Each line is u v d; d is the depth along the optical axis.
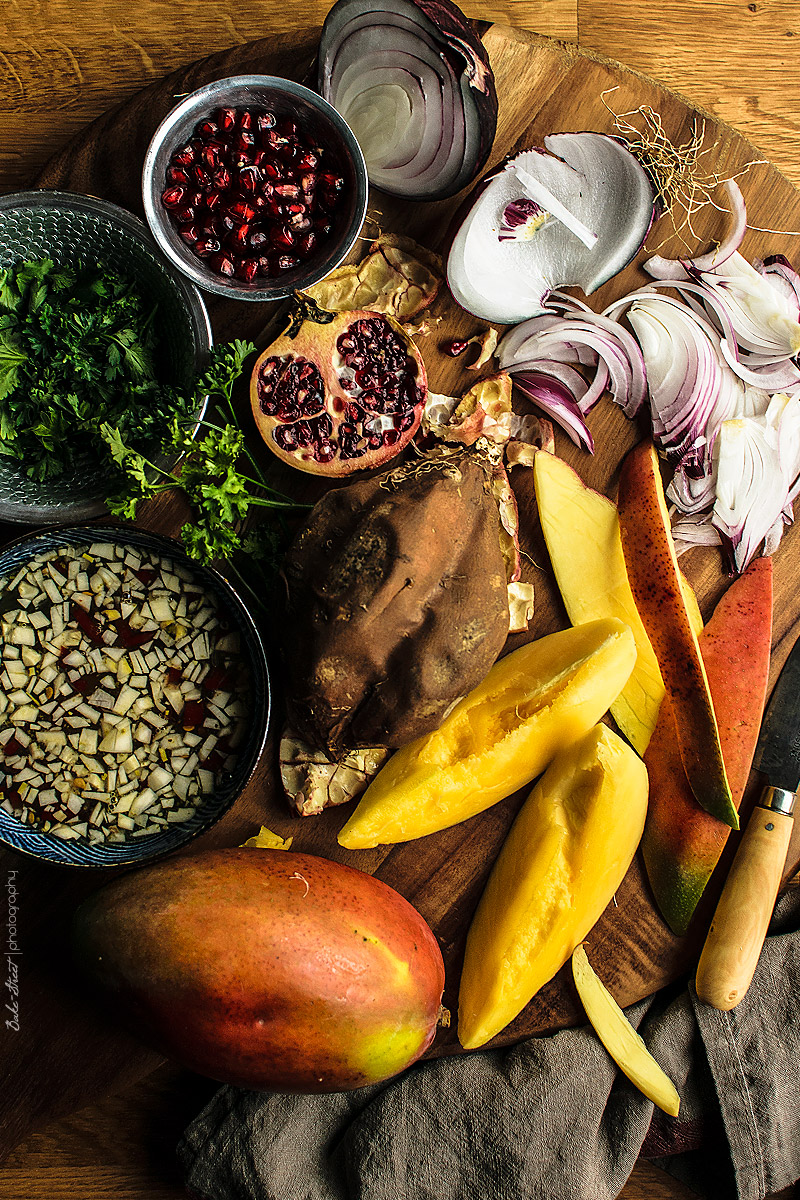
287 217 1.35
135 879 1.24
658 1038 1.53
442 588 1.25
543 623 1.53
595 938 1.53
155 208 1.29
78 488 1.35
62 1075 1.40
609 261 1.50
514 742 1.43
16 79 1.51
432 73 1.34
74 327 1.29
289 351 1.35
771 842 1.52
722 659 1.55
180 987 1.18
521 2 1.65
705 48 1.69
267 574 1.43
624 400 1.54
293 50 1.39
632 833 1.45
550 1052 1.47
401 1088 1.46
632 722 1.55
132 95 1.41
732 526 1.55
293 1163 1.44
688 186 1.52
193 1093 1.52
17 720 1.37
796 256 1.57
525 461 1.50
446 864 1.50
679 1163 1.58
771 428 1.55
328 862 1.34
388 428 1.40
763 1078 1.53
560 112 1.48
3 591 1.37
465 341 1.49
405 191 1.44
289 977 1.19
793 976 1.56
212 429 1.27
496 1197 1.43
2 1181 1.50
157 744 1.39
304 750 1.42
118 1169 1.51
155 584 1.40
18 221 1.28
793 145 1.70
